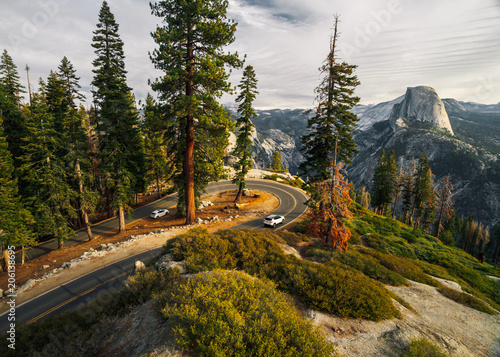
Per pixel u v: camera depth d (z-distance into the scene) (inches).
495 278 863.7
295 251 665.0
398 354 248.5
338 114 784.9
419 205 2145.7
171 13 783.7
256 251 478.6
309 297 331.3
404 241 1093.8
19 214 816.9
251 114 1362.0
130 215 1131.9
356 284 370.3
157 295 284.7
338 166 681.6
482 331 365.1
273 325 212.7
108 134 1001.5
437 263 909.2
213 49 805.9
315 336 214.7
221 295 245.4
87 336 267.6
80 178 1025.5
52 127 982.4
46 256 909.8
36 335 303.9
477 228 3203.7
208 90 805.2
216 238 500.4
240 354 178.9
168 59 761.0
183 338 198.8
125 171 1037.8
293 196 1672.0
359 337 271.3
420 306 424.2
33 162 936.9
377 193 2396.7
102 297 354.3
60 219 973.2
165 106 809.5
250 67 1288.1
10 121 1125.7
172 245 510.9
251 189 1855.3
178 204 1229.1
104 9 929.5
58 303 556.7
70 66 1256.8
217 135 877.8
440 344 290.5
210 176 1034.1
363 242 966.4
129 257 763.4
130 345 225.5
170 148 997.2
